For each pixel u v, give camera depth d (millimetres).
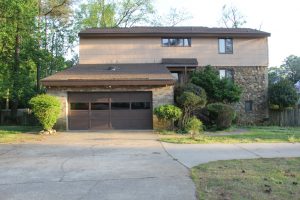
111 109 21062
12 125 27109
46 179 7977
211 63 27438
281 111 28047
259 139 15539
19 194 6770
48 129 19109
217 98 23922
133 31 26922
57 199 6387
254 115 27906
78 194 6680
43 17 33875
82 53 26641
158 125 20641
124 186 7199
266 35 27844
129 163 9844
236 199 6078
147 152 12039
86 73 22094
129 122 21078
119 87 20922
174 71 26453
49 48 33219
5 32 22859
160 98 20938
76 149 13023
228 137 16422
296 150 12234
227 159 10328
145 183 7402
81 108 21047
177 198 6281
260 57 28000
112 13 41594
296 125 27391
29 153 12133
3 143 14977
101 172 8641
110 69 23453
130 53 26766
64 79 20484
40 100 18531
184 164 9500
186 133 18922
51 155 11602
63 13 34812
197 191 6645
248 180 7410
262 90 28000
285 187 6824
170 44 27156
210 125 21453
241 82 27781
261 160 10039
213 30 28078
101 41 26750
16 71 27844
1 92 27625
